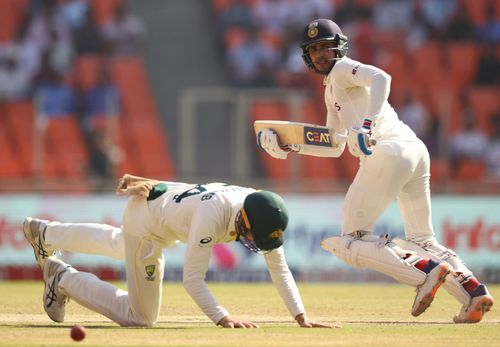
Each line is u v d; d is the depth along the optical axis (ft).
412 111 200.75
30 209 140.15
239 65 207.31
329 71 72.02
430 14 216.54
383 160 69.72
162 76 207.72
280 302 90.58
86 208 141.49
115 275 138.92
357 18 215.72
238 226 57.98
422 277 67.10
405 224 74.69
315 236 142.72
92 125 193.06
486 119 201.77
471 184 145.18
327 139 70.95
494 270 142.82
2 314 75.20
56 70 203.10
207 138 181.57
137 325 63.87
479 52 214.69
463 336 58.49
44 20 207.41
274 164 183.11
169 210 60.54
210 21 215.72
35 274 138.82
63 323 67.15
